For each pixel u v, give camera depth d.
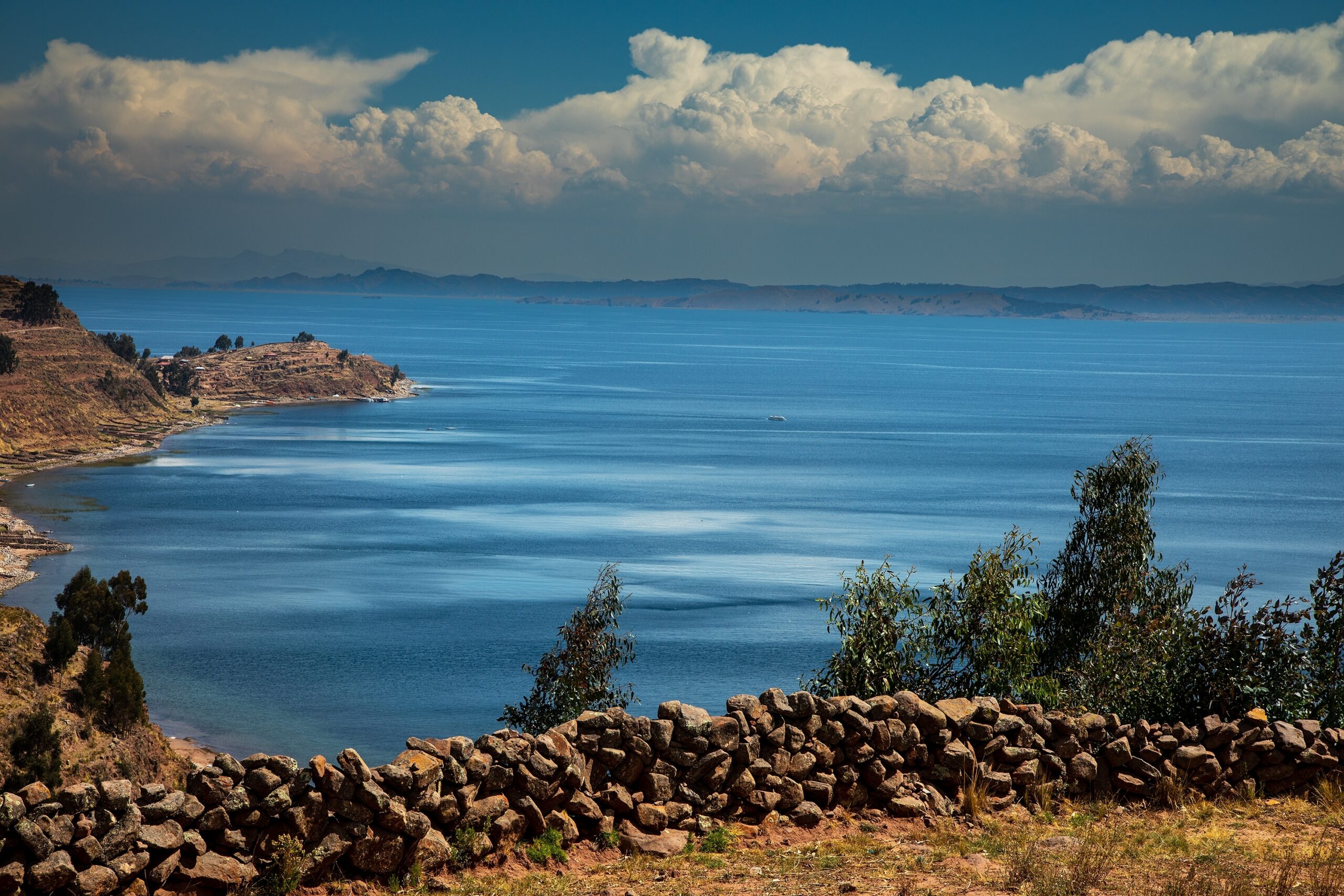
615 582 27.08
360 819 11.34
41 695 52.62
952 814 13.88
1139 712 18.25
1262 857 12.34
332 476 179.38
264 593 103.12
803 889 11.47
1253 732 15.17
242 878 10.78
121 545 124.38
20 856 9.90
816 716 13.73
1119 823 13.81
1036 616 19.80
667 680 76.00
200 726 66.56
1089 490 23.39
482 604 100.19
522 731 25.83
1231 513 156.38
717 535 135.12
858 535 136.00
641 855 12.46
